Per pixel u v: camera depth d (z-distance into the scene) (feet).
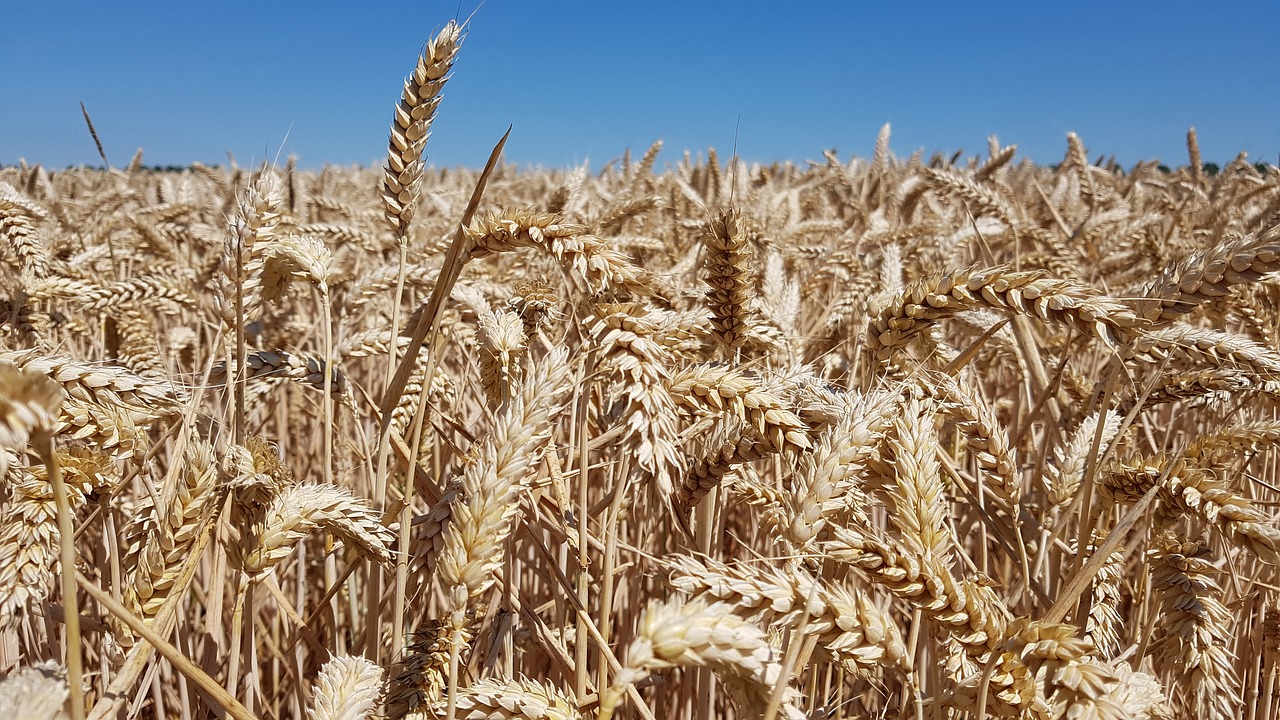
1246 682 1.76
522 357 1.34
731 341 1.43
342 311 2.50
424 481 1.35
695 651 0.82
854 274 3.17
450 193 5.68
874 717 1.57
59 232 3.70
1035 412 1.48
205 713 1.30
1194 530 2.02
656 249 3.40
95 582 1.53
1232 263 1.08
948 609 0.95
